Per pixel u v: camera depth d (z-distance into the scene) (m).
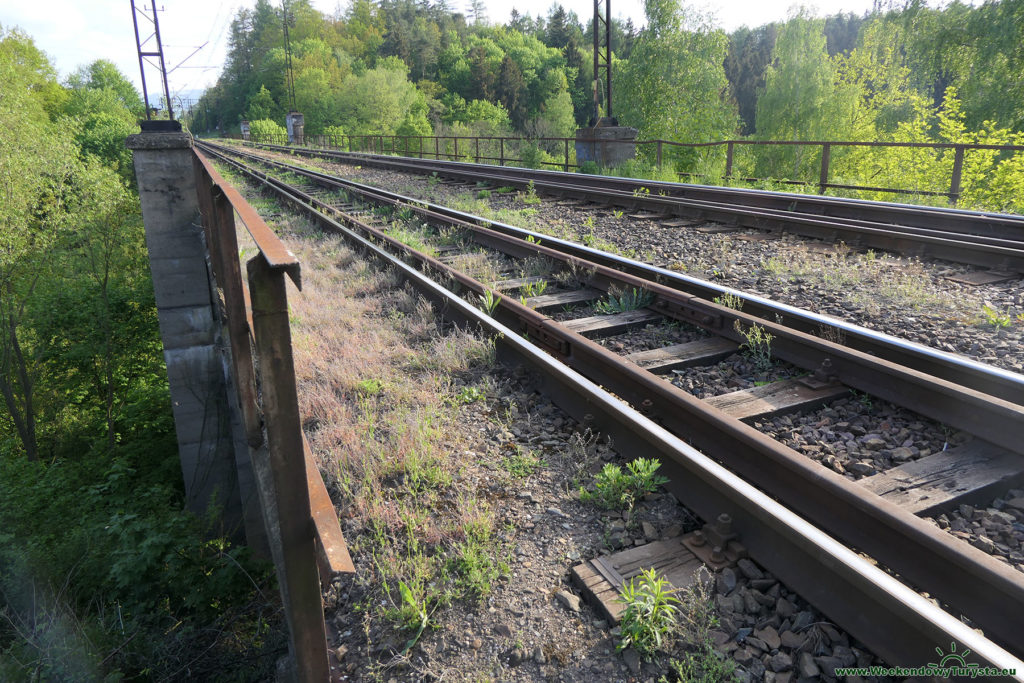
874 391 4.05
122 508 10.21
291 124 74.19
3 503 10.17
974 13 25.06
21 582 7.30
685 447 3.10
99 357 20.12
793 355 4.65
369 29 144.38
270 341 1.88
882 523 2.65
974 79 25.28
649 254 8.27
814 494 2.97
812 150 39.31
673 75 34.16
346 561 1.82
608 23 22.36
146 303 20.11
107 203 21.33
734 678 2.19
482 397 4.49
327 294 7.18
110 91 70.50
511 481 3.46
